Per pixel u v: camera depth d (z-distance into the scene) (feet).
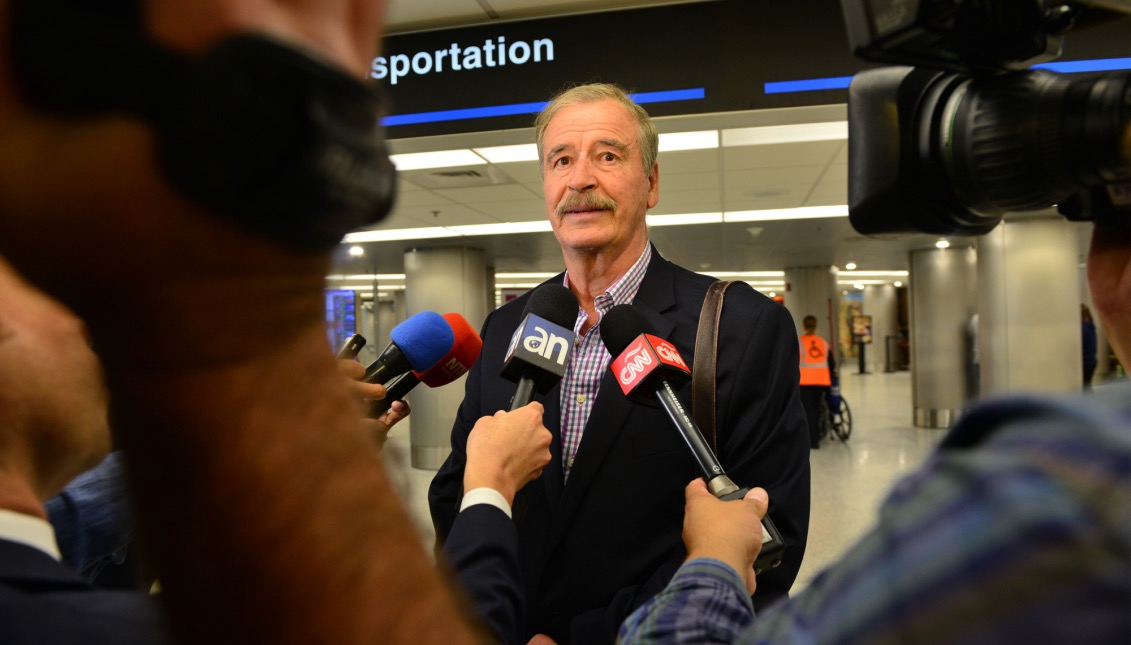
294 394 0.79
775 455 4.30
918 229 2.52
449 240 34.73
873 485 23.73
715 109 9.27
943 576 0.74
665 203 27.02
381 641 0.83
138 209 0.62
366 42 0.79
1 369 1.60
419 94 9.90
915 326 40.93
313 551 0.79
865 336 85.05
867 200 2.52
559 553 4.40
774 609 1.09
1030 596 0.69
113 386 0.75
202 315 0.70
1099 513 0.69
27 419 1.63
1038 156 1.99
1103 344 38.29
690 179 22.80
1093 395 0.81
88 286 0.67
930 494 0.83
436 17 9.76
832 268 54.65
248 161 0.61
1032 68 2.15
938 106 2.31
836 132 17.51
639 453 4.39
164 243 0.64
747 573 2.52
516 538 2.85
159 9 0.61
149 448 0.76
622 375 3.91
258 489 0.77
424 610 0.88
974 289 40.73
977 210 2.32
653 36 9.43
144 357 0.72
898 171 2.39
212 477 0.76
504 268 48.26
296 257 0.72
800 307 54.95
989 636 0.70
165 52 0.60
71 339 1.76
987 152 2.11
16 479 1.61
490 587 2.56
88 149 0.60
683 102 9.34
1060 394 0.82
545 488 4.58
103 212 0.62
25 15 0.59
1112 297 1.73
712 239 37.81
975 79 2.21
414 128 9.90
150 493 0.78
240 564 0.78
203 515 0.77
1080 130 1.88
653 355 3.76
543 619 4.41
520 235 33.17
